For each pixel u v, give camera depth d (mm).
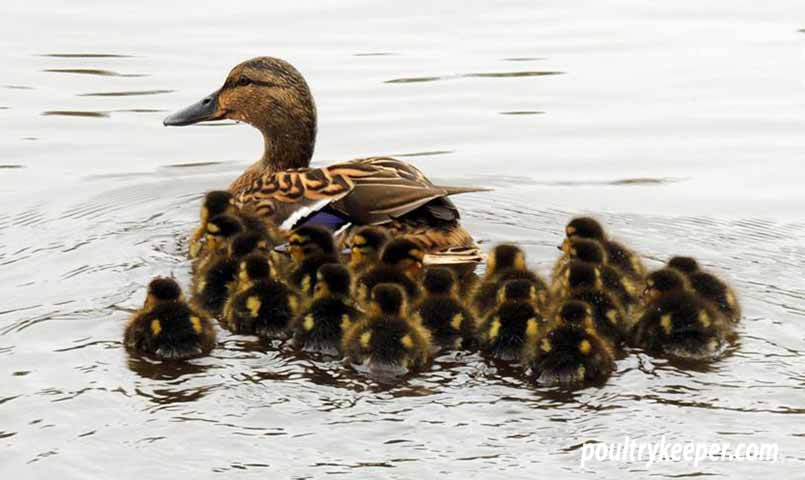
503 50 23547
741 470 10258
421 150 19141
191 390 11531
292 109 17250
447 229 14906
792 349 12383
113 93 21109
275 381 11727
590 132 19828
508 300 12570
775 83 21750
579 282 12977
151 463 10422
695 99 21156
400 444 10641
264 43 23578
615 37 24375
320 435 10758
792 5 26297
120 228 16000
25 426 10969
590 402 11297
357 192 14883
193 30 24328
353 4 26297
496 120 20344
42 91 21188
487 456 10453
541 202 17250
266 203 15234
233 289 13484
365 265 14266
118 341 12570
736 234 15977
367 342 12008
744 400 11328
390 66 22594
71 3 25984
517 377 11797
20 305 13422
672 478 10172
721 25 25078
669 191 17625
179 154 19266
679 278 12781
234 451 10547
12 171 18156
